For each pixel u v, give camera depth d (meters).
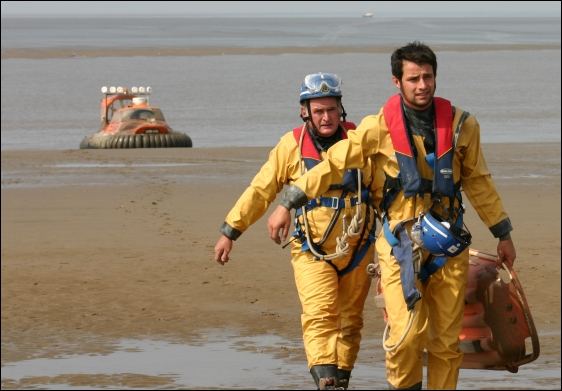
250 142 69.50
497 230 14.09
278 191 15.88
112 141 62.38
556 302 24.52
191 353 20.81
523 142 66.19
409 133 13.67
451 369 13.85
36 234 33.22
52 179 46.59
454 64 189.00
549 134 73.50
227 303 24.83
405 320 13.66
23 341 21.80
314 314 15.42
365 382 18.45
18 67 179.00
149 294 25.67
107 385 18.50
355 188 15.41
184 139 63.75
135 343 21.64
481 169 13.92
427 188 13.65
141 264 28.78
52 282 26.84
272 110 96.50
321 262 15.60
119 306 24.62
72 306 24.61
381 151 13.84
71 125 84.00
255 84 135.25
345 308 15.99
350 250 15.60
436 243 13.41
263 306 24.59
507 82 140.25
